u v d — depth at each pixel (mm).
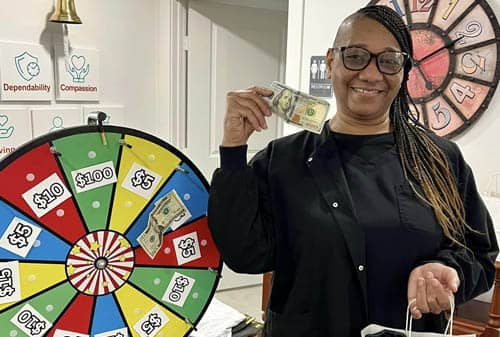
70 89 2719
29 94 2559
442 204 1070
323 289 1050
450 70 2082
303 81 2582
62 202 871
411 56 1073
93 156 896
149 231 977
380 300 1042
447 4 2057
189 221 1033
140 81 3053
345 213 1034
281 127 3395
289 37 2619
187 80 3107
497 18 1947
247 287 3594
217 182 1032
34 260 855
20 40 2510
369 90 1011
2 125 2486
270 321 1142
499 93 1972
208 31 3111
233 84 3260
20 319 851
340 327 1043
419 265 1031
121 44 2928
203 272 1065
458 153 1172
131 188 948
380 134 1104
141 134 947
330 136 1107
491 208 1869
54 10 2590
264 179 1117
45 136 842
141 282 982
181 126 3131
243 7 3199
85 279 915
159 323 1015
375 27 1003
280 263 1102
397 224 1032
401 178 1074
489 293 1986
